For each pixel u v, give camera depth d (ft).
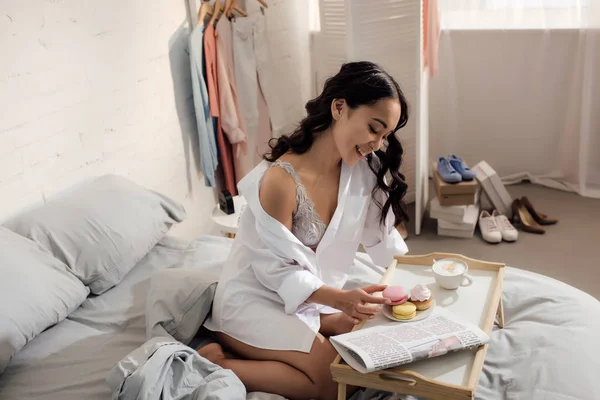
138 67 7.73
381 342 4.33
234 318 5.26
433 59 9.54
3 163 5.91
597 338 4.95
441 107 11.47
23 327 4.95
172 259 6.69
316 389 4.83
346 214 5.49
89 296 5.98
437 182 9.62
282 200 5.15
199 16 8.54
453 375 4.14
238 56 9.22
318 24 11.02
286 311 5.09
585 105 10.07
